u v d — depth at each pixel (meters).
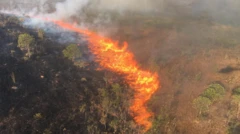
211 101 40.50
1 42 59.03
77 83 48.19
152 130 39.34
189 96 43.66
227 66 50.22
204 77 47.56
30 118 39.81
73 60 54.94
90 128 39.25
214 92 41.06
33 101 43.09
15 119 39.47
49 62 53.69
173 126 39.34
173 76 48.88
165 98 44.50
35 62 53.16
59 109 42.22
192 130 38.53
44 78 48.75
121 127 40.34
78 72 51.69
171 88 46.34
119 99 45.00
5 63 51.59
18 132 37.53
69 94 45.34
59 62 54.16
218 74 48.09
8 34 62.72
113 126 40.09
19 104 42.28
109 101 43.69
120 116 42.00
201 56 53.44
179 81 47.38
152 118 41.31
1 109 40.91
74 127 39.50
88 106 43.25
